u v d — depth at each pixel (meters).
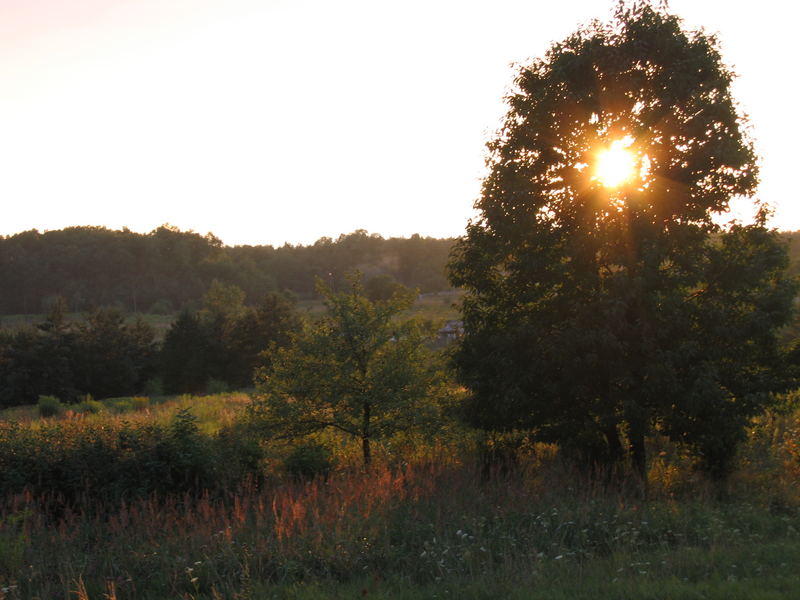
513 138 14.23
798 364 13.56
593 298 13.04
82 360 66.88
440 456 14.64
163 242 180.38
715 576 7.11
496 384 13.55
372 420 15.45
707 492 11.66
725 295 13.39
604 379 13.44
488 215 13.88
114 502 10.06
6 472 10.24
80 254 168.50
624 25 13.85
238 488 10.38
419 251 179.50
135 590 7.06
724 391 12.93
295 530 8.52
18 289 162.12
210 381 62.28
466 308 14.90
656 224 13.16
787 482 12.77
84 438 11.13
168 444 11.00
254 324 66.94
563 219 14.11
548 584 7.02
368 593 6.85
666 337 12.95
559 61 13.70
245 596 6.73
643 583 6.84
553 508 9.61
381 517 8.97
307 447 13.61
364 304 15.80
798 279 13.55
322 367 15.41
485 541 8.31
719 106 12.88
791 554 7.86
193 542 8.14
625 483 11.93
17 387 62.91
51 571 7.68
